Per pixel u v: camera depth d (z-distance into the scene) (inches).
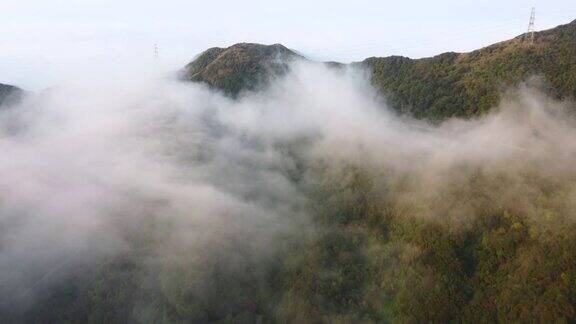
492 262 4899.1
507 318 4252.0
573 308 3981.3
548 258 4566.9
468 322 4416.8
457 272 4928.6
